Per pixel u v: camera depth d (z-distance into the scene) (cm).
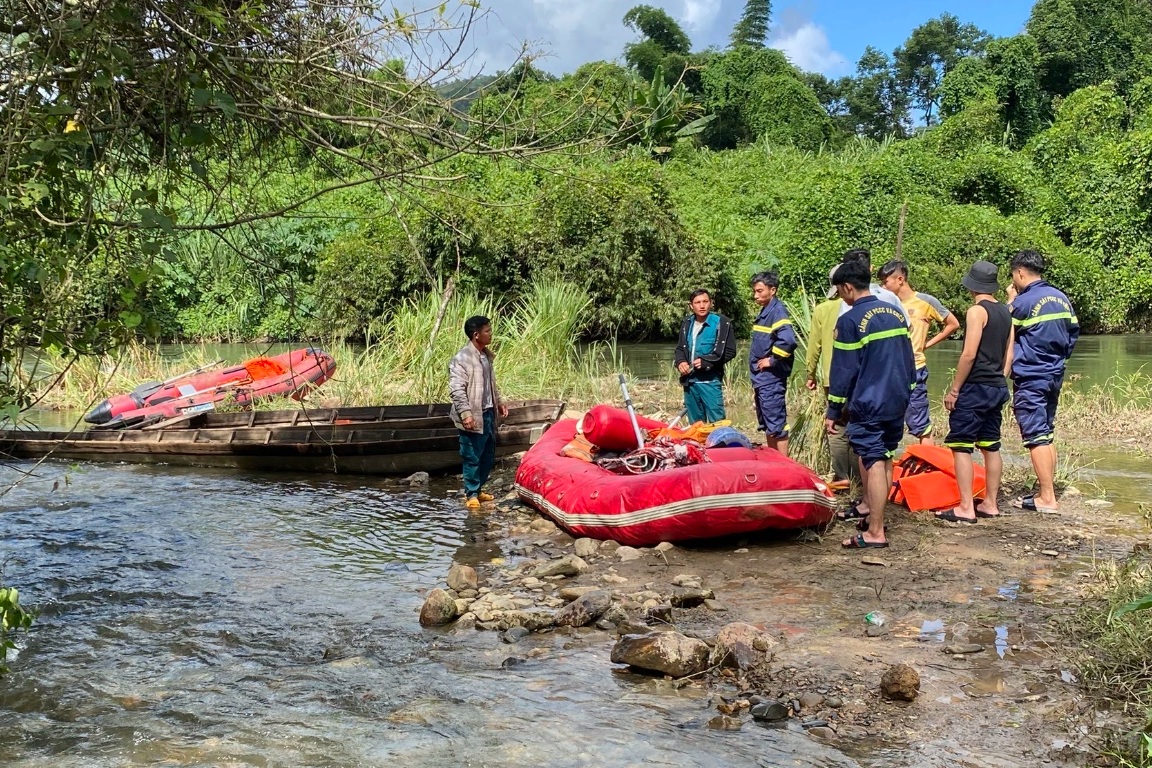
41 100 356
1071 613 441
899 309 634
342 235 2188
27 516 698
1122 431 970
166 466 904
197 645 440
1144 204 2720
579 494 618
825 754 318
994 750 316
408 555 592
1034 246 2417
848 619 447
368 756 328
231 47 394
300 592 520
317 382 1120
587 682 387
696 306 788
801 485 570
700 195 3169
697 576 526
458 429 718
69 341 379
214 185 479
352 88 453
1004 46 4391
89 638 451
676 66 5288
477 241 1989
